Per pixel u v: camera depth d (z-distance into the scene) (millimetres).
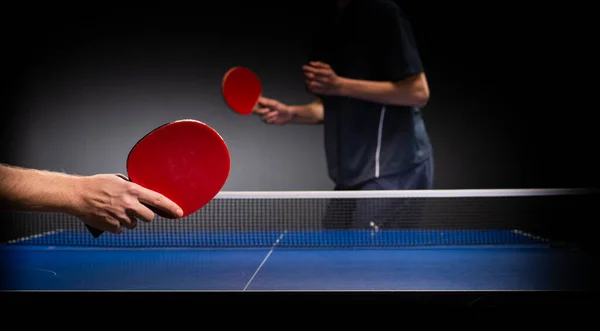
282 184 5379
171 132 1036
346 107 2924
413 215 2926
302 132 5352
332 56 3102
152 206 977
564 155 5227
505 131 5273
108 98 5387
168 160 1054
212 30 5391
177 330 1419
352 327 1413
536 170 5266
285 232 2812
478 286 1483
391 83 2775
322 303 1407
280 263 1887
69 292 1416
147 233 2889
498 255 2049
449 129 5309
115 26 5367
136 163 1040
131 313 1421
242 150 5371
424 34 5297
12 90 5340
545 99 5223
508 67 5254
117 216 954
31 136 5371
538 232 3311
